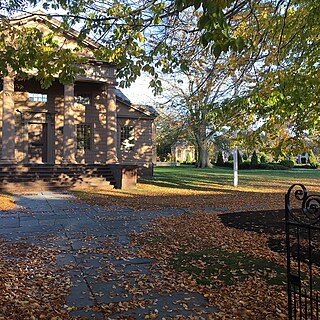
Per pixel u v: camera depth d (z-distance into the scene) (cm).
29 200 1452
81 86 2634
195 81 1093
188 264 569
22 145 2462
